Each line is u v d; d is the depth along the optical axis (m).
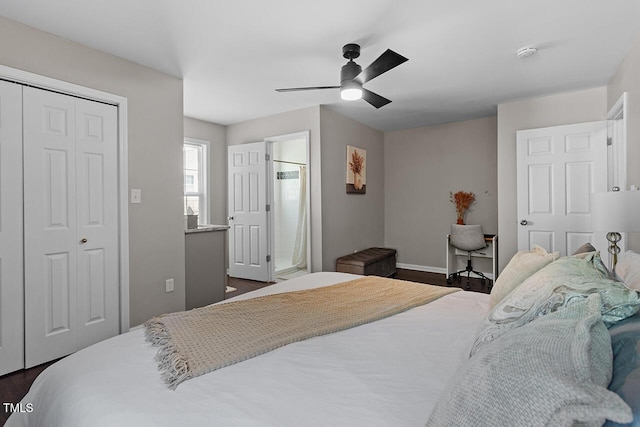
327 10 2.22
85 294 2.63
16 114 2.29
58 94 2.50
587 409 0.54
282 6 2.17
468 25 2.42
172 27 2.42
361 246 5.38
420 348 1.24
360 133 5.36
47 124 2.44
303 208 6.19
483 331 1.08
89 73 2.66
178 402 0.90
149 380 1.01
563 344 0.71
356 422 0.82
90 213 2.67
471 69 3.19
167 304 3.21
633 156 2.75
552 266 1.29
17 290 2.29
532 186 3.94
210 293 3.71
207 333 1.34
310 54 2.86
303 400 0.91
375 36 2.56
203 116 4.86
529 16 2.31
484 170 5.13
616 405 0.53
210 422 0.83
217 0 2.11
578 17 2.33
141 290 3.02
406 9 2.22
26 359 2.32
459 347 1.25
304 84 3.56
